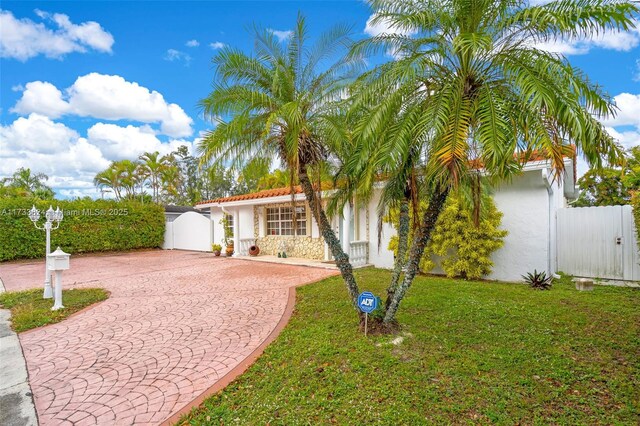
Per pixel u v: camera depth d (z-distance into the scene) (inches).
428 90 191.6
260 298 327.6
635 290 325.4
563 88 156.7
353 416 132.3
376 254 506.0
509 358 176.7
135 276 466.9
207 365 185.3
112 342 222.7
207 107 229.8
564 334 209.2
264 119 235.5
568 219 402.3
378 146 186.4
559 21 151.9
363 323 218.4
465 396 143.6
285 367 175.9
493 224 366.0
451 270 389.1
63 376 176.7
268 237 653.9
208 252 804.0
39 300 335.3
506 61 170.1
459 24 181.5
